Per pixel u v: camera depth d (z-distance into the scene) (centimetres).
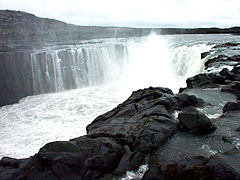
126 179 649
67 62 2977
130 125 918
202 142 782
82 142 735
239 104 1050
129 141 800
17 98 2562
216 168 477
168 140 814
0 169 714
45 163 652
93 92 2661
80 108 2009
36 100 2448
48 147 682
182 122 877
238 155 602
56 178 627
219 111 1081
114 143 768
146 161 719
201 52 2800
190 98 1166
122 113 1107
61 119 1762
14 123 1756
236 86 1352
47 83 2825
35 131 1553
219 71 1738
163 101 1098
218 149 731
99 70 3272
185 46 3178
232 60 2066
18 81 2606
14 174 650
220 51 2534
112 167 695
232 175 466
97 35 8294
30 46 3566
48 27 8369
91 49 3166
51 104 2197
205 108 1127
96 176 659
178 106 1116
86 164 670
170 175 527
